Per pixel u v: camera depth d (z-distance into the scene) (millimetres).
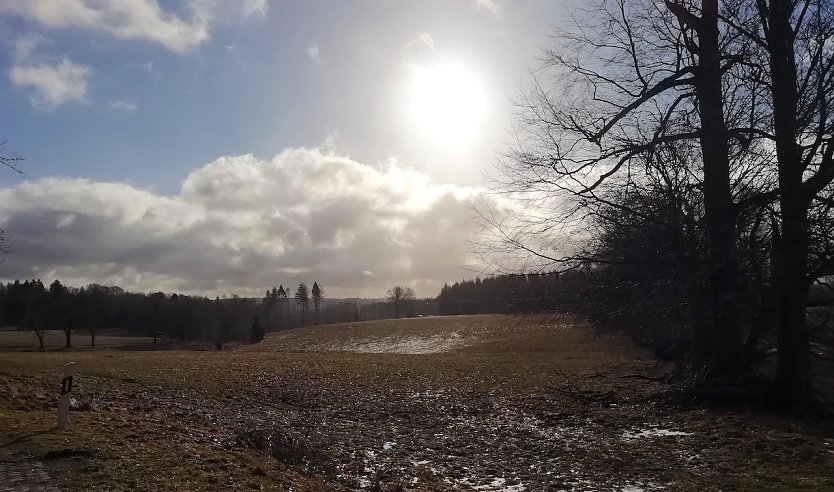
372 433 15469
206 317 110312
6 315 86688
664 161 15312
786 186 13977
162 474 8281
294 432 14828
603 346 41188
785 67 13914
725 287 14781
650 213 15383
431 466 11945
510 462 12164
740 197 15531
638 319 16203
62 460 8734
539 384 23844
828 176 13695
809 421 12750
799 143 13984
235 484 8141
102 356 33906
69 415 12359
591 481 10383
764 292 14914
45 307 80688
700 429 12922
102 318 88562
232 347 72562
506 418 17156
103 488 7527
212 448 10336
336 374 27062
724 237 14742
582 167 15328
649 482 9953
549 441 13789
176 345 85500
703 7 15047
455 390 22844
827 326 16547
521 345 46656
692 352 16625
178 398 19094
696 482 9508
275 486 8453
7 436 10031
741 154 15375
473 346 50875
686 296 15312
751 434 11922
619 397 17734
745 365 15453
